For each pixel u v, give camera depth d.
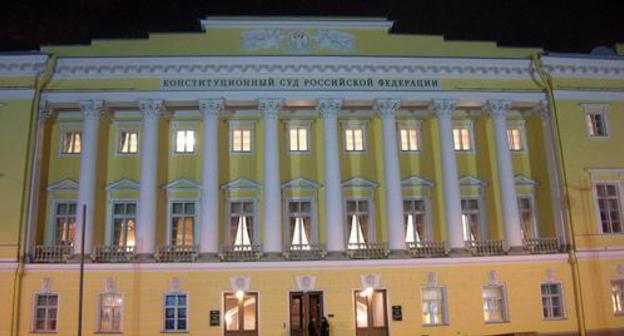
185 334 28.14
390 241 29.97
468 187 32.62
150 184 29.58
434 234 31.81
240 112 32.12
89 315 28.08
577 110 32.09
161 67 30.45
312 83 30.84
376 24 32.09
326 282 29.05
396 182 30.52
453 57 31.45
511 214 30.91
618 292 30.50
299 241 31.06
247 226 31.08
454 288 29.56
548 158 32.06
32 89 29.88
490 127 33.34
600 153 31.80
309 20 31.77
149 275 28.61
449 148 31.06
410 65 31.25
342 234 29.84
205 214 29.41
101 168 31.14
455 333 29.05
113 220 30.84
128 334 27.98
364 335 29.03
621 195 31.50
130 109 31.52
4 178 28.94
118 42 30.81
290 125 32.47
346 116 32.72
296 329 28.69
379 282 29.23
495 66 31.81
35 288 28.19
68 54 30.55
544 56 31.92
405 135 33.03
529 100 32.00
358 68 31.06
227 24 31.42
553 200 31.55
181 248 29.69
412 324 29.03
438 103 31.23
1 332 27.36
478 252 30.48
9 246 28.20
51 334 27.81
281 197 31.36
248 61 30.52
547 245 31.03
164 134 31.84
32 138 29.53
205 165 29.94
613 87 32.72
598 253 30.53
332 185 30.17
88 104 30.02
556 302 30.27
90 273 28.50
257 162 31.80
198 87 30.42
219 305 28.47
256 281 28.81
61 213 30.81
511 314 29.64
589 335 29.53
